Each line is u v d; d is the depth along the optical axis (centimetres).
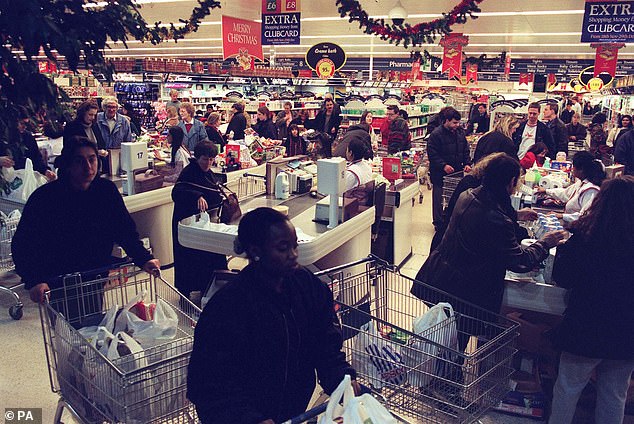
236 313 178
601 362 288
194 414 241
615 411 288
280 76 2055
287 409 196
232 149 650
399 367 261
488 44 2211
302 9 1488
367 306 313
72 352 250
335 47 1178
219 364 176
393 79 2394
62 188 295
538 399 337
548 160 650
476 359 251
